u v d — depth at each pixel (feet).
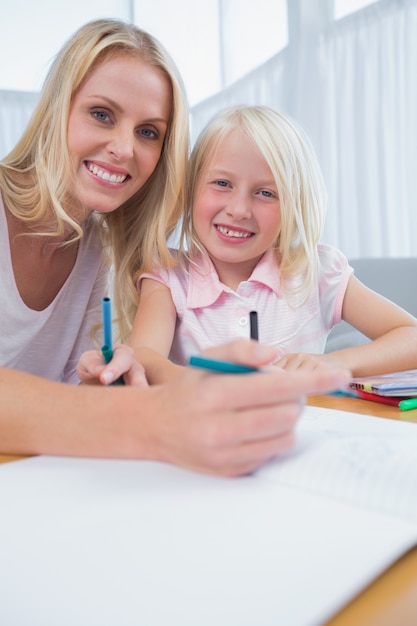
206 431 1.42
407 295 5.61
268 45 11.12
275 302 3.96
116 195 3.51
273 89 10.71
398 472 1.34
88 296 4.13
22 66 12.28
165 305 3.83
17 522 1.23
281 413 1.42
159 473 1.49
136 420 1.60
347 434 1.67
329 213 9.70
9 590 0.98
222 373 1.51
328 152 9.66
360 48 8.89
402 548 1.07
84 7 12.53
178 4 12.77
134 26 3.55
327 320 4.15
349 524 1.18
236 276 4.07
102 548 1.10
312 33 9.78
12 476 1.51
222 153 3.72
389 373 3.22
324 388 1.44
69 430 1.66
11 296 3.68
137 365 2.35
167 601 0.92
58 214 3.47
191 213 4.00
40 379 1.87
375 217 8.97
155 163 3.57
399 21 8.26
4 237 3.63
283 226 3.86
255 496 1.33
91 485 1.42
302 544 1.09
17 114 12.10
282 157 3.79
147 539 1.13
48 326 3.98
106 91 3.26
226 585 0.96
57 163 3.45
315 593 0.92
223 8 12.05
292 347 3.92
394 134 8.48
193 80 12.95
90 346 4.28
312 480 1.38
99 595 0.95
